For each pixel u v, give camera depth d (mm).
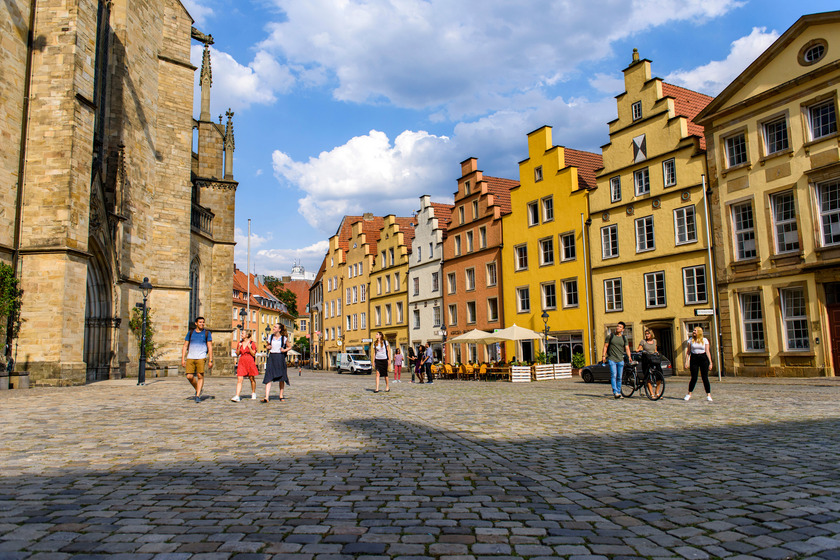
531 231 38281
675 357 28953
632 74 31875
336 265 70312
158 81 32344
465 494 5172
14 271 20266
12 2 20547
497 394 18500
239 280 85125
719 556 3576
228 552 3609
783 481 5664
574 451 7465
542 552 3645
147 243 30219
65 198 20750
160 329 31328
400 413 12203
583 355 32906
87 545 3717
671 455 7145
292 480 5680
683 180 29000
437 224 49312
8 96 20391
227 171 40406
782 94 24750
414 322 52125
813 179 23562
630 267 31531
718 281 27031
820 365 23141
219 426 9625
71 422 9906
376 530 4086
